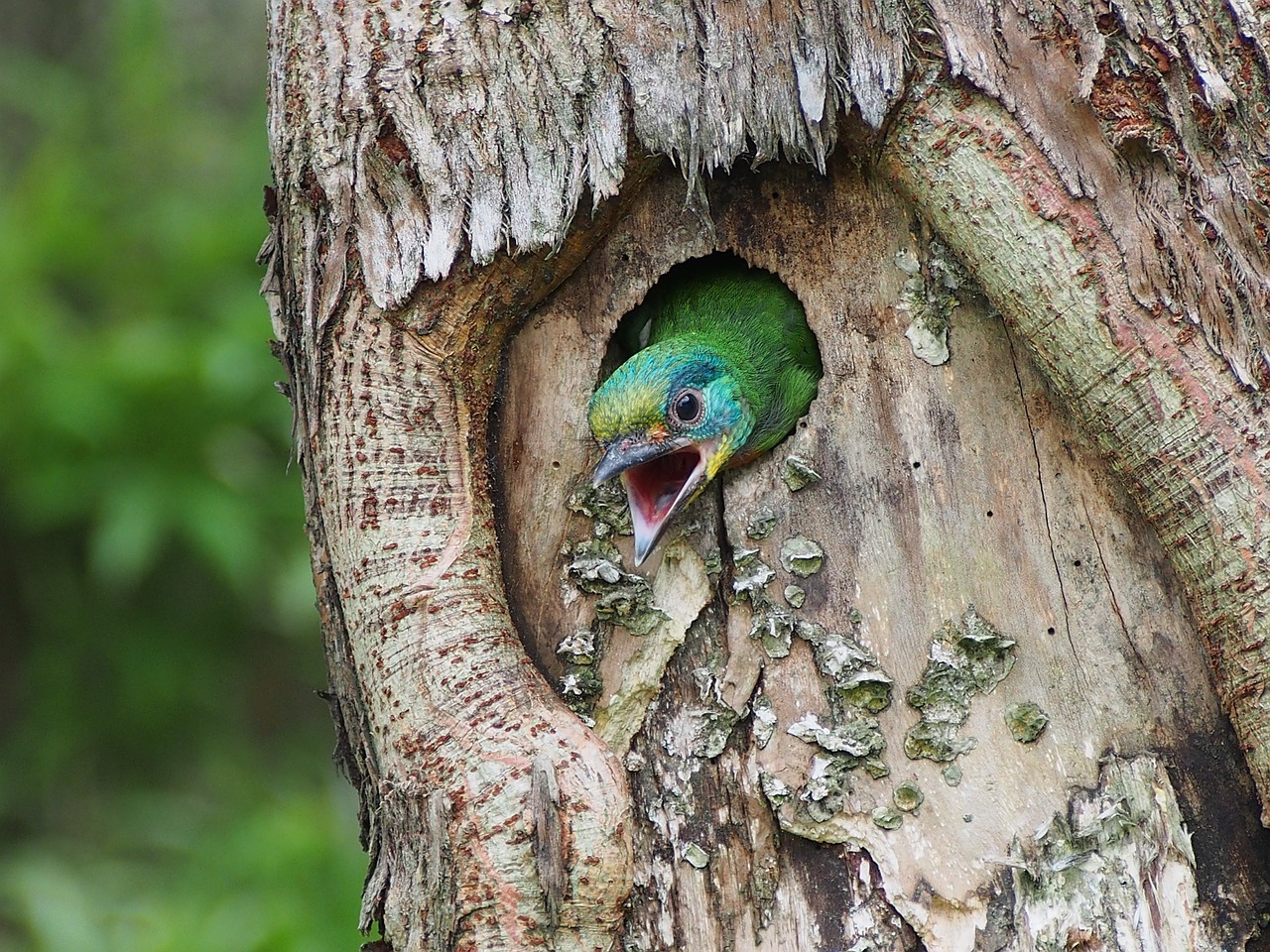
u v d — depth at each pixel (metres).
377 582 7.55
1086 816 7.28
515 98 7.51
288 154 7.87
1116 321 6.88
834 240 7.93
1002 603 7.58
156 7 17.73
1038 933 7.18
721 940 7.55
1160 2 6.97
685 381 8.20
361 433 7.62
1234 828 7.17
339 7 7.68
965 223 7.25
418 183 7.53
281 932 12.30
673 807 7.69
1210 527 6.81
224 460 15.11
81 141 17.39
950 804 7.44
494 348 7.91
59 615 16.97
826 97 7.30
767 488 7.92
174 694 16.86
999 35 7.12
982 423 7.67
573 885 7.09
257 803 16.36
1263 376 6.77
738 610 7.84
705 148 7.42
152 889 14.23
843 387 7.88
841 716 7.62
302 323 7.91
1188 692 7.30
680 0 7.41
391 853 7.51
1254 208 6.92
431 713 7.36
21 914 13.88
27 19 18.70
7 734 16.92
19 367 14.69
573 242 7.75
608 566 7.86
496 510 7.98
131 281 16.38
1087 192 6.95
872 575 7.73
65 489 14.71
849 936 7.43
